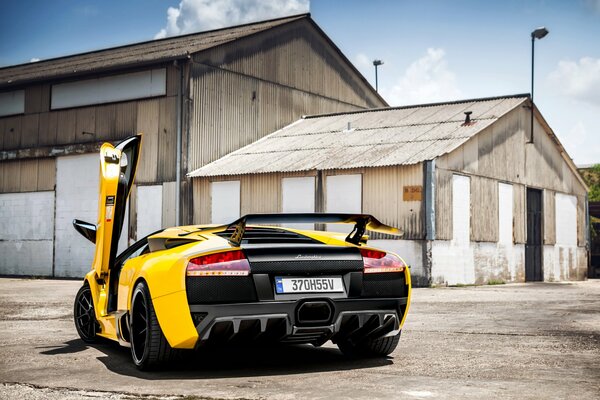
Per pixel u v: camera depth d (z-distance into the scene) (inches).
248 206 729.6
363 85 1091.3
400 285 164.7
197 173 758.5
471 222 702.5
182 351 153.8
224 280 146.7
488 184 741.9
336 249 157.9
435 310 335.3
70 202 843.4
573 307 354.6
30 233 876.0
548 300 414.6
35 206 874.8
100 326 202.4
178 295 145.6
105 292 201.9
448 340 212.8
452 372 153.6
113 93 818.2
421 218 629.0
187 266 146.3
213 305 144.8
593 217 1246.9
